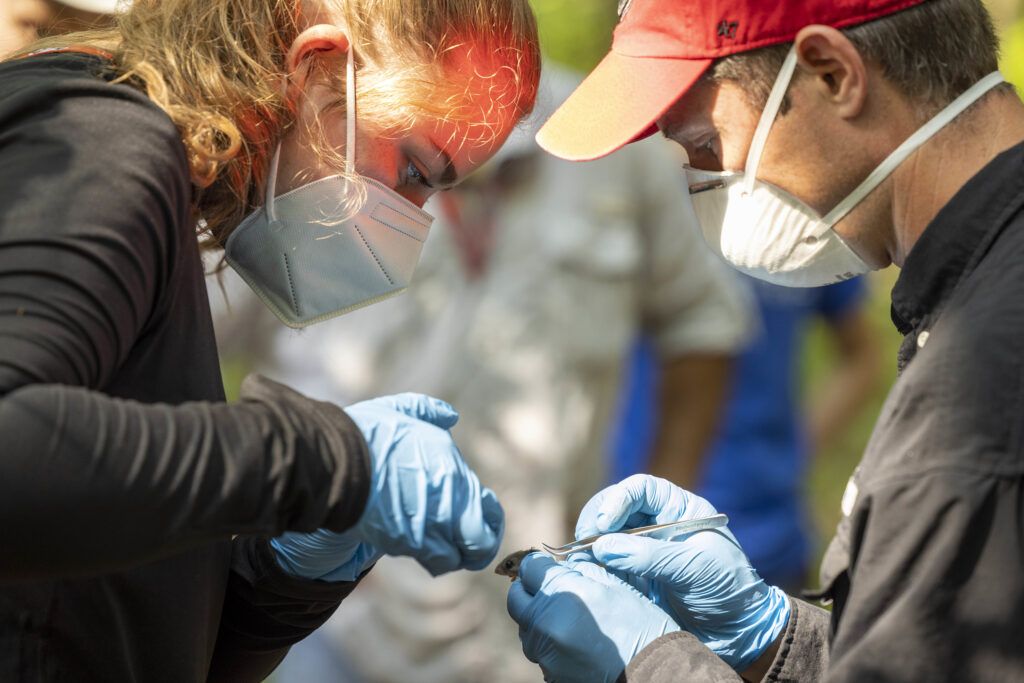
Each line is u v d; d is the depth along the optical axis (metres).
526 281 5.39
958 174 2.70
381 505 2.36
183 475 2.11
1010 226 2.52
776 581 6.34
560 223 5.43
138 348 2.49
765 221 2.90
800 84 2.77
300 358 5.52
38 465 2.02
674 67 2.88
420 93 2.80
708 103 2.89
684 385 6.04
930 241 2.59
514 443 5.39
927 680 2.36
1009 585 2.33
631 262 5.60
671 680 2.79
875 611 2.40
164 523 2.12
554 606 2.93
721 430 6.22
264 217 2.91
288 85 2.79
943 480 2.35
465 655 5.36
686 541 3.13
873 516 2.43
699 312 5.97
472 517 2.41
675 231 5.82
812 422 7.18
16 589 2.48
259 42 2.74
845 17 2.71
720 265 6.02
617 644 2.89
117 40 2.80
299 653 5.52
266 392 2.30
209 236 2.99
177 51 2.69
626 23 3.05
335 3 2.81
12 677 2.48
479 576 5.36
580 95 3.05
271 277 2.99
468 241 5.39
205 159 2.57
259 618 3.19
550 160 5.45
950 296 2.57
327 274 2.97
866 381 7.18
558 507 5.46
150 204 2.31
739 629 3.19
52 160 2.27
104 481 2.06
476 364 5.38
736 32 2.80
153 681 2.70
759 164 2.85
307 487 2.21
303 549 3.05
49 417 2.04
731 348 6.01
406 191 3.03
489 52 2.92
